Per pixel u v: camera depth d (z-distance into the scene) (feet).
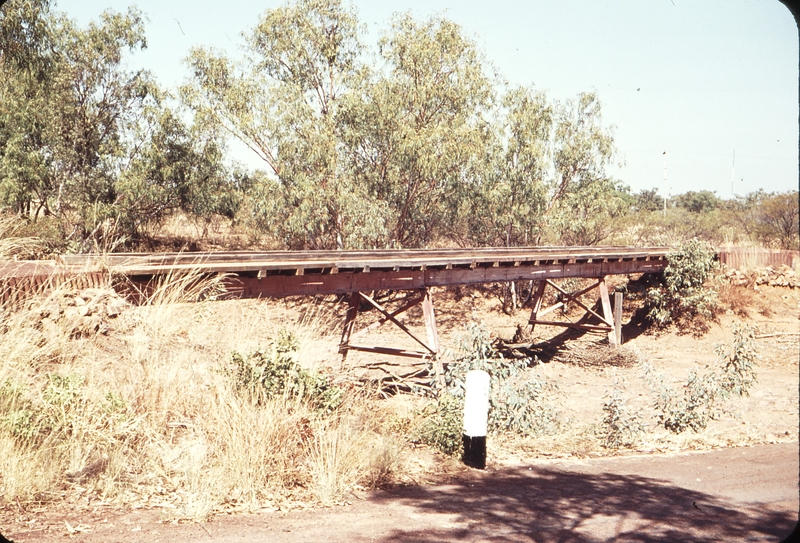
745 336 35.58
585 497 17.76
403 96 88.79
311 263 43.83
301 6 91.15
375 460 19.06
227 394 19.63
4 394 16.90
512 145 92.02
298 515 14.82
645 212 129.08
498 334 82.64
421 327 83.66
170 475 16.29
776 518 15.80
